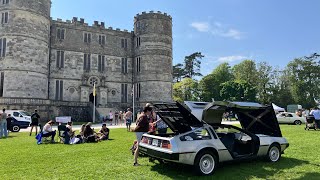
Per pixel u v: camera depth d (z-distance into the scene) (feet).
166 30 180.04
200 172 29.07
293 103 252.21
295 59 266.36
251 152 34.22
